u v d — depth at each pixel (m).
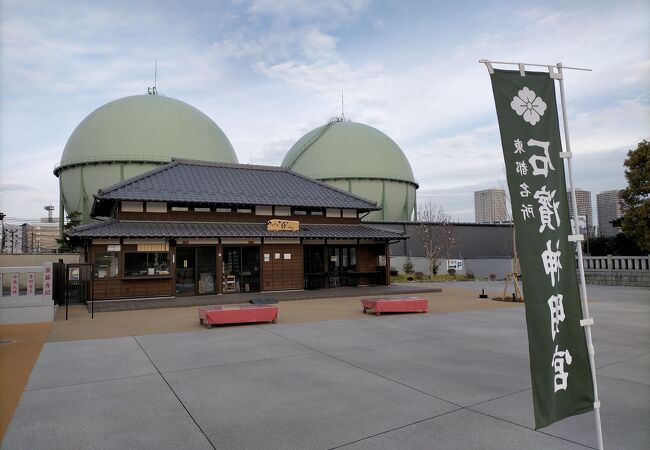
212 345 9.70
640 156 26.47
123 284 18.09
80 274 13.95
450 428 5.01
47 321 13.19
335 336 10.68
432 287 24.88
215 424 5.18
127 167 41.16
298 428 5.04
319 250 23.14
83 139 42.47
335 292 20.67
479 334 10.88
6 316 12.84
